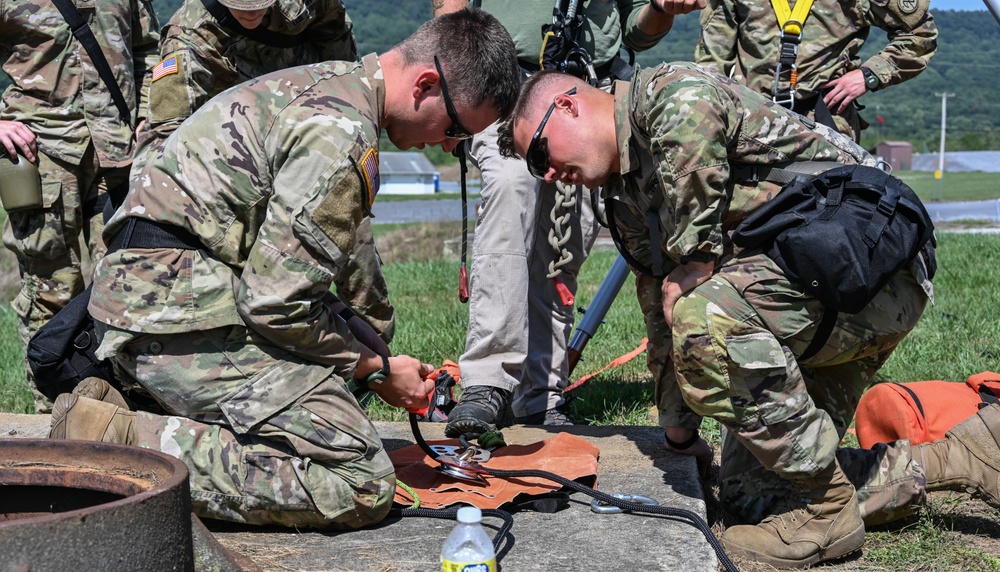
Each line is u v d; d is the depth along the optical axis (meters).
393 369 2.81
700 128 2.52
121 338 2.52
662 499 2.95
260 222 2.54
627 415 4.35
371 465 2.60
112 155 4.14
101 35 4.11
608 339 5.90
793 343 2.71
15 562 1.56
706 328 2.61
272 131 2.50
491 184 3.70
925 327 5.90
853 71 4.50
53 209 4.09
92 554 1.63
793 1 4.49
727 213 2.73
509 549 2.55
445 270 10.09
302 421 2.53
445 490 2.92
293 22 3.68
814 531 2.72
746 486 2.95
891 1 4.42
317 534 2.64
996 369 4.90
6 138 3.96
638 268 3.19
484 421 3.49
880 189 2.57
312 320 2.48
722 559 2.58
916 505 2.91
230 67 3.74
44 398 4.16
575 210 3.93
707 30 4.75
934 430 3.19
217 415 2.59
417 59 2.63
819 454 2.64
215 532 2.66
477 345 3.71
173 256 2.52
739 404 2.62
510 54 2.71
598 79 3.94
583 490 2.85
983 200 39.34
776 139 2.66
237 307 2.48
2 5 3.94
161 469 1.89
